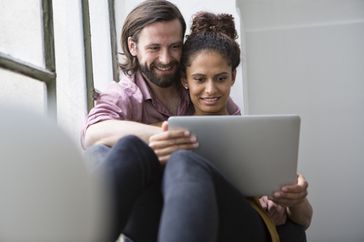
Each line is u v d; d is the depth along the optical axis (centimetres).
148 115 132
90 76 155
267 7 247
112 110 121
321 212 245
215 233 64
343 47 247
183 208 61
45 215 47
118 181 65
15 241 46
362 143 244
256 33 250
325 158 246
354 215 242
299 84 248
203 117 85
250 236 88
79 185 49
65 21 138
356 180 243
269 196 93
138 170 69
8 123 47
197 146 86
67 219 48
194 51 123
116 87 130
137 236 82
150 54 127
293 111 248
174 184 66
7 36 100
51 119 51
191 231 58
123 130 104
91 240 51
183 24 134
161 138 84
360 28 246
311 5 246
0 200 46
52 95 120
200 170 71
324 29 248
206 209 63
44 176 46
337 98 246
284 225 112
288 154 88
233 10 180
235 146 87
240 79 180
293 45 250
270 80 250
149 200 77
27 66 105
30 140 47
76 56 147
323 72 248
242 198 86
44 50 120
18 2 106
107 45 185
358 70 246
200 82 123
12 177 46
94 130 108
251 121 85
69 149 49
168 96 137
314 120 247
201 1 182
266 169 89
